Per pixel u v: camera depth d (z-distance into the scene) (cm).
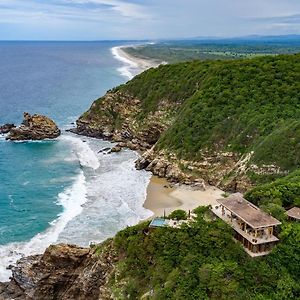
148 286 3753
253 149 6694
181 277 3603
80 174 7762
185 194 6631
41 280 4494
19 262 4725
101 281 4172
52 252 4509
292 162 6066
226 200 4178
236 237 3847
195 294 3469
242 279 3528
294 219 4003
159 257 3831
